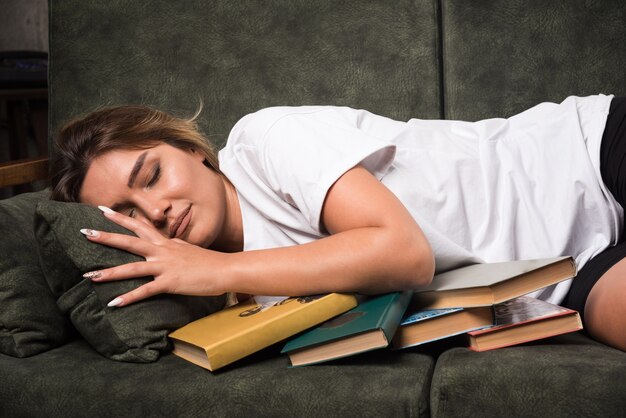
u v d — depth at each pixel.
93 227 1.01
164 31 1.57
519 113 1.43
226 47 1.55
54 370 1.00
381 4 1.51
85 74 1.59
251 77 1.54
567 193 1.20
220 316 1.06
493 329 0.94
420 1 1.49
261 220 1.17
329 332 0.94
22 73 2.73
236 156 1.19
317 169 1.04
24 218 1.17
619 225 1.22
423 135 1.27
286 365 0.96
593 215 1.21
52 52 1.60
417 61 1.50
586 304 1.08
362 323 0.92
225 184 1.20
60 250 1.01
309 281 1.00
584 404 0.84
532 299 1.06
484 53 1.48
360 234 1.00
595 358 0.89
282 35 1.53
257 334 0.94
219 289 1.01
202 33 1.56
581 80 1.44
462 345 1.00
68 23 1.60
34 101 2.87
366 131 1.24
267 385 0.90
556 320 0.96
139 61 1.57
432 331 0.97
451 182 1.19
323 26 1.52
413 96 1.50
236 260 1.02
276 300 1.09
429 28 1.49
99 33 1.59
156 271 1.01
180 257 1.02
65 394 0.95
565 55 1.45
